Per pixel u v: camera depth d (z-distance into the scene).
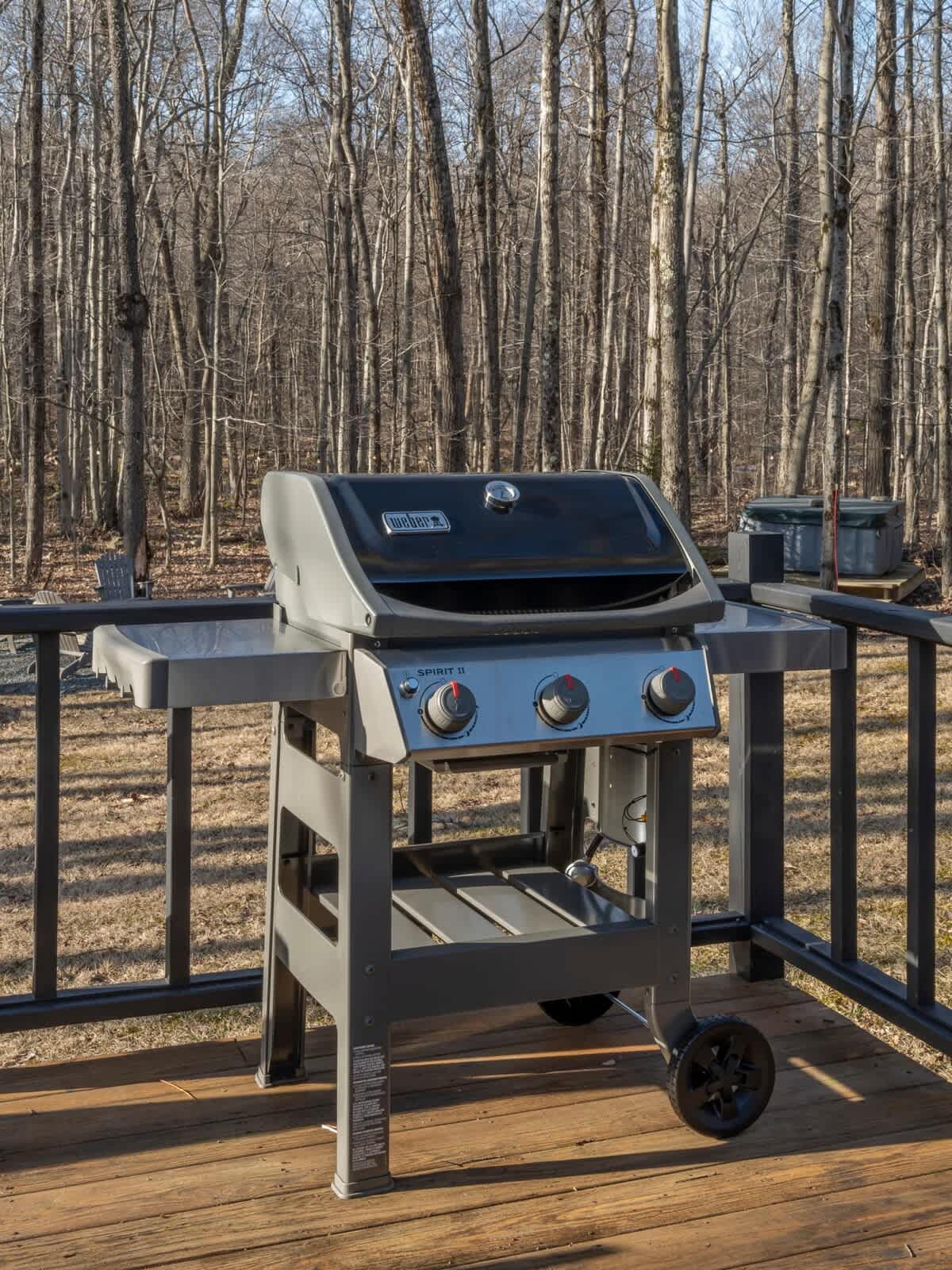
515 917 2.07
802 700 8.87
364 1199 1.86
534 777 2.67
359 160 20.20
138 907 4.88
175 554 20.25
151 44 20.23
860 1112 2.12
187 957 2.30
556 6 13.68
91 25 20.50
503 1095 2.18
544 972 1.91
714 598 1.79
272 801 2.13
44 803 2.17
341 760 1.80
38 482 17.11
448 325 11.99
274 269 28.75
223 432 25.33
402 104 23.19
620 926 1.97
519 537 1.78
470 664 1.68
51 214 24.45
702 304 24.64
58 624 2.09
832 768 2.38
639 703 1.74
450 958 1.85
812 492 28.44
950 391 14.12
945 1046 2.07
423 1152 1.99
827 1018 2.49
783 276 26.23
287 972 2.17
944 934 4.53
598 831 2.25
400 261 25.66
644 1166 1.95
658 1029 2.00
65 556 19.88
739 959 2.71
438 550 1.72
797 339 25.61
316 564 1.77
